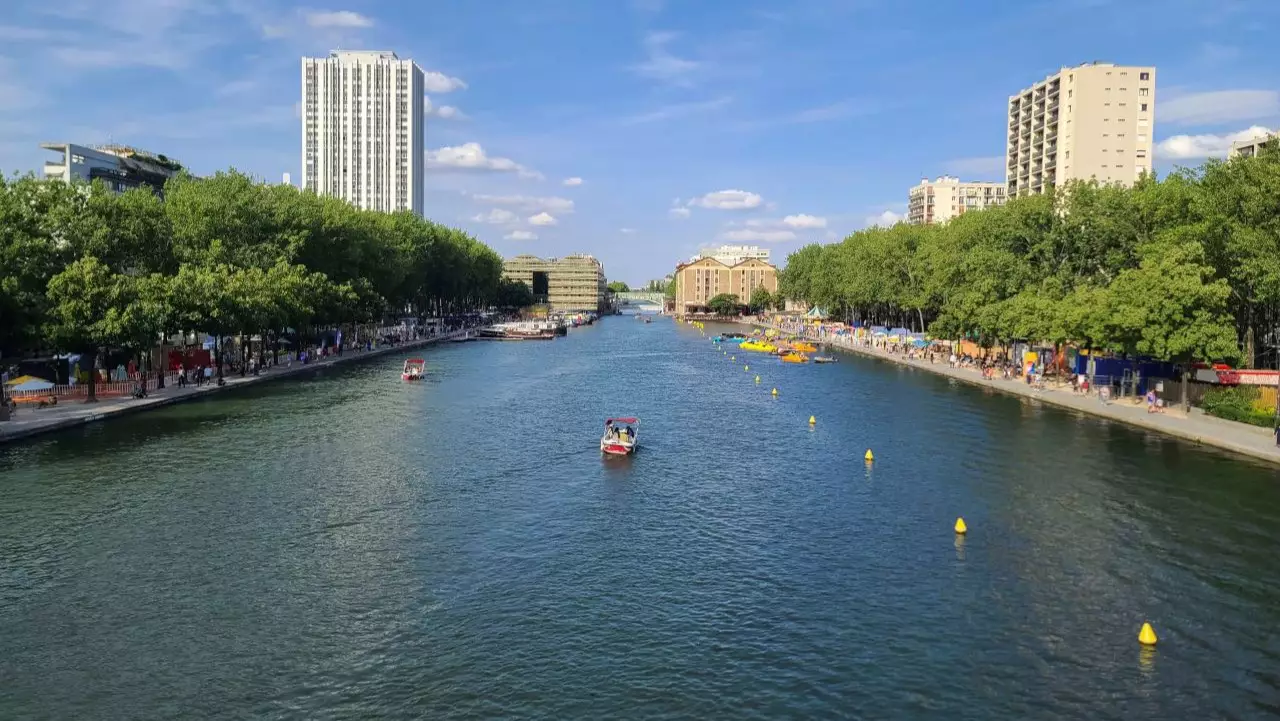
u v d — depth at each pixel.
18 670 30.66
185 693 29.12
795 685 29.75
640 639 33.19
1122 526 47.19
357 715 27.80
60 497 52.00
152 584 38.41
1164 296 78.12
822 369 140.00
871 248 197.38
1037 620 35.00
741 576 39.84
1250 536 45.31
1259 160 79.69
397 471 59.91
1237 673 30.69
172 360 108.44
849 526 47.59
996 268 120.19
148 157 185.50
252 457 63.72
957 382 118.38
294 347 143.25
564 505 51.69
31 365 92.69
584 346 199.75
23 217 93.19
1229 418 76.62
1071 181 119.12
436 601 36.75
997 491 54.78
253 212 124.81
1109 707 28.45
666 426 80.19
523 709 28.14
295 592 37.62
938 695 29.12
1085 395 96.56
